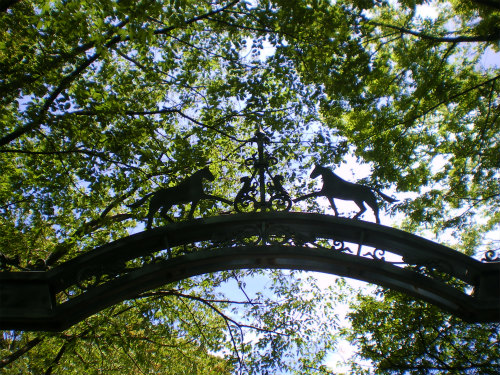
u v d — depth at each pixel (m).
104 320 10.10
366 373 10.55
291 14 8.65
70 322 4.56
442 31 10.05
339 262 4.80
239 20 9.52
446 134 11.16
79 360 11.83
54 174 8.19
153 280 4.88
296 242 5.08
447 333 9.39
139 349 11.16
